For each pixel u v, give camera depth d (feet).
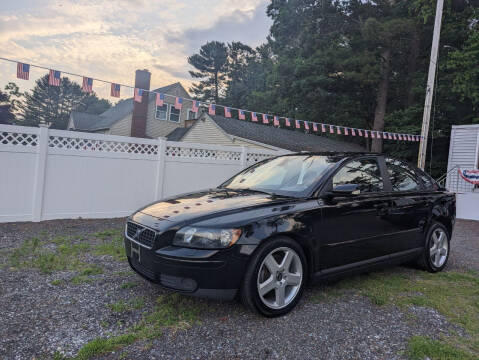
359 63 71.36
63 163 22.34
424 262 14.88
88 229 20.29
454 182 45.14
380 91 76.07
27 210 21.34
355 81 73.51
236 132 57.26
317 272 10.94
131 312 9.92
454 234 26.91
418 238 14.38
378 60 74.08
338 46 78.13
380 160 13.94
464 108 68.49
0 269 13.07
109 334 8.70
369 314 10.50
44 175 21.65
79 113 111.75
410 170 15.33
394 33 67.21
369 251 12.34
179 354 7.97
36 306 10.09
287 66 81.10
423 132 40.91
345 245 11.52
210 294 9.11
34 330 8.74
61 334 8.61
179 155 27.63
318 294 11.91
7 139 20.48
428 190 15.47
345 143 79.77
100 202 23.88
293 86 75.97
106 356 7.77
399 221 13.41
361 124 83.92
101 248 16.26
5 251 15.35
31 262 13.98
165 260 9.23
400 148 73.61
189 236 9.20
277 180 13.07
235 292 9.30
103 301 10.59
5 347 7.93
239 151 30.58
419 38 70.54
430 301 11.60
